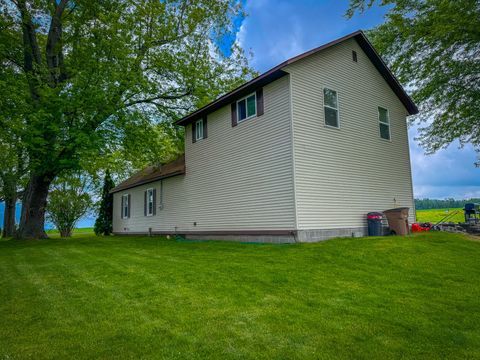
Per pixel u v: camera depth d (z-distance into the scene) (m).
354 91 12.70
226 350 3.31
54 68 15.45
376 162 13.00
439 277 6.20
